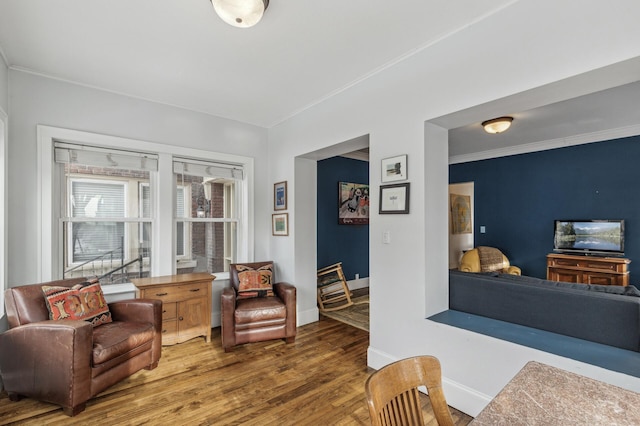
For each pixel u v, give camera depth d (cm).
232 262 402
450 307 256
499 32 190
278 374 260
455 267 643
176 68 264
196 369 268
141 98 324
